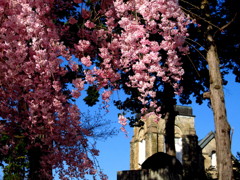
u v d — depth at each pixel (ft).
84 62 24.79
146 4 24.34
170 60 24.84
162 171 30.73
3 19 22.50
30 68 21.44
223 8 38.93
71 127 26.55
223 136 26.48
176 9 24.53
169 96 44.34
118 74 26.35
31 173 29.07
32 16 21.77
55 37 23.44
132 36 23.70
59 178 30.27
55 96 24.70
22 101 25.76
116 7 25.72
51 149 29.27
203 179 86.22
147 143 95.20
